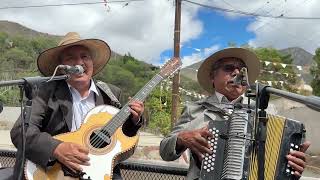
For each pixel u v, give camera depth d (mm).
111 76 47281
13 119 21828
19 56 59031
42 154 3057
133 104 3418
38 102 3311
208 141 2854
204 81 4039
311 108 1790
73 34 3646
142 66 52531
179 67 3824
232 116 2824
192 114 3564
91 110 3387
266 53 41656
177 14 17266
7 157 4266
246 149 2648
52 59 3662
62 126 3369
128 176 3799
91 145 3229
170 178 3695
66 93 3443
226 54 3654
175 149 3264
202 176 2814
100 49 3748
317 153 17453
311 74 31656
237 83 2871
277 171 2586
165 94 24672
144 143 17328
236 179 2605
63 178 3107
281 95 2066
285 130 2631
